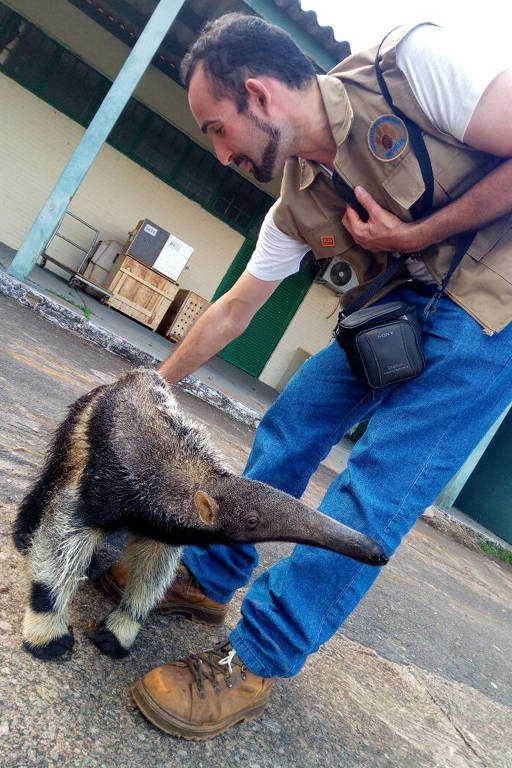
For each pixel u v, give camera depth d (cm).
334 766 236
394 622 447
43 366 585
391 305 224
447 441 219
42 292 886
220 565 276
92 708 199
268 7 838
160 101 1337
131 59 815
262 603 220
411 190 209
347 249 250
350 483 223
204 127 221
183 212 1430
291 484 270
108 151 1341
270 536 196
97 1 1158
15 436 376
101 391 241
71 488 215
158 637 259
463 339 213
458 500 1447
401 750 272
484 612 643
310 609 218
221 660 217
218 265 1490
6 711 180
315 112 211
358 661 347
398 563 646
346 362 257
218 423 855
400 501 219
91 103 1319
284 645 217
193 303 1285
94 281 1295
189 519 209
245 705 218
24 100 1277
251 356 1552
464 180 208
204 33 212
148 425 222
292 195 247
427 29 204
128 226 1401
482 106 192
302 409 264
